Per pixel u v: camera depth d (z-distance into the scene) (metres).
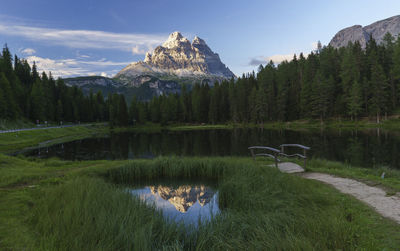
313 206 5.49
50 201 6.20
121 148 35.78
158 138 53.19
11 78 84.25
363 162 17.45
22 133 48.88
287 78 84.56
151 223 5.22
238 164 11.48
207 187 10.50
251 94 87.31
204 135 56.31
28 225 4.96
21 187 8.54
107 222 4.98
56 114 99.88
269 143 34.47
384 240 3.64
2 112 65.62
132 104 124.81
